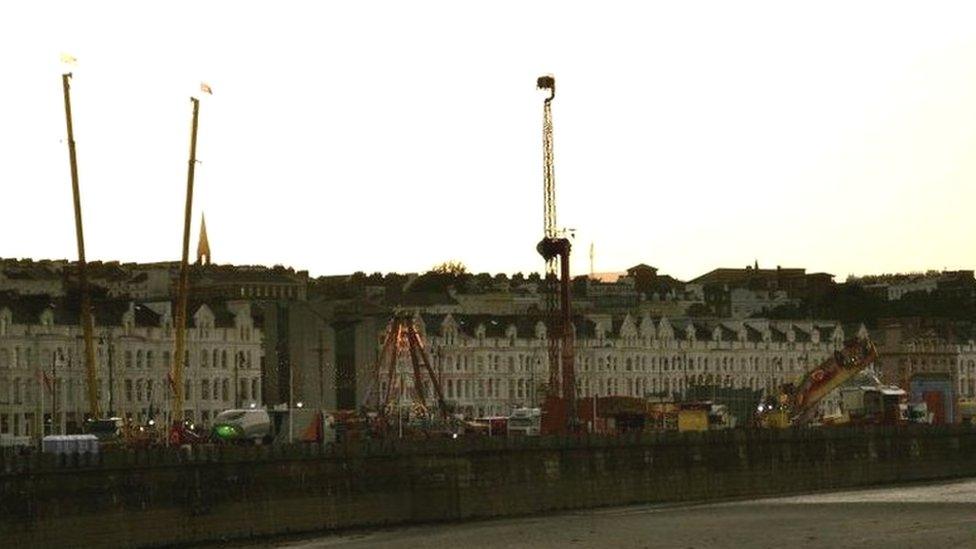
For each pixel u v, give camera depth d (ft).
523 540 572.51
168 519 556.51
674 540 563.07
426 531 615.16
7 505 501.15
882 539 552.00
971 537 552.00
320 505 615.57
